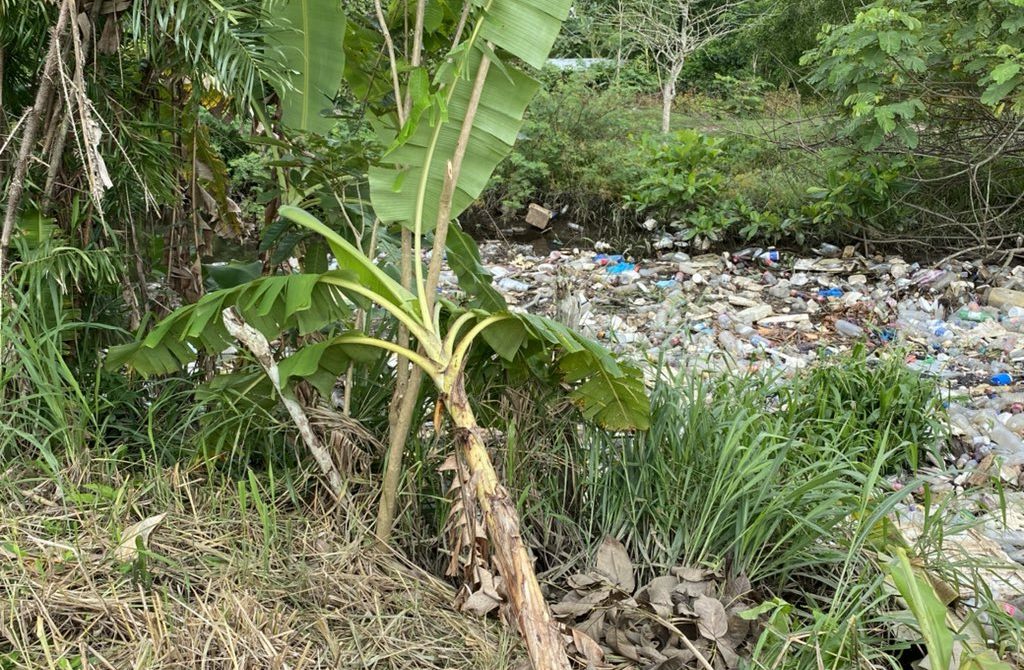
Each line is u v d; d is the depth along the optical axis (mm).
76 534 2900
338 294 3162
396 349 3082
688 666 2998
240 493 3072
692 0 14094
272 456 3605
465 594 3055
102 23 3561
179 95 4082
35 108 3271
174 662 2492
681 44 13852
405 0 3383
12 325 3207
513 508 2783
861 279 8992
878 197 9648
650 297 8445
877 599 2902
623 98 13367
